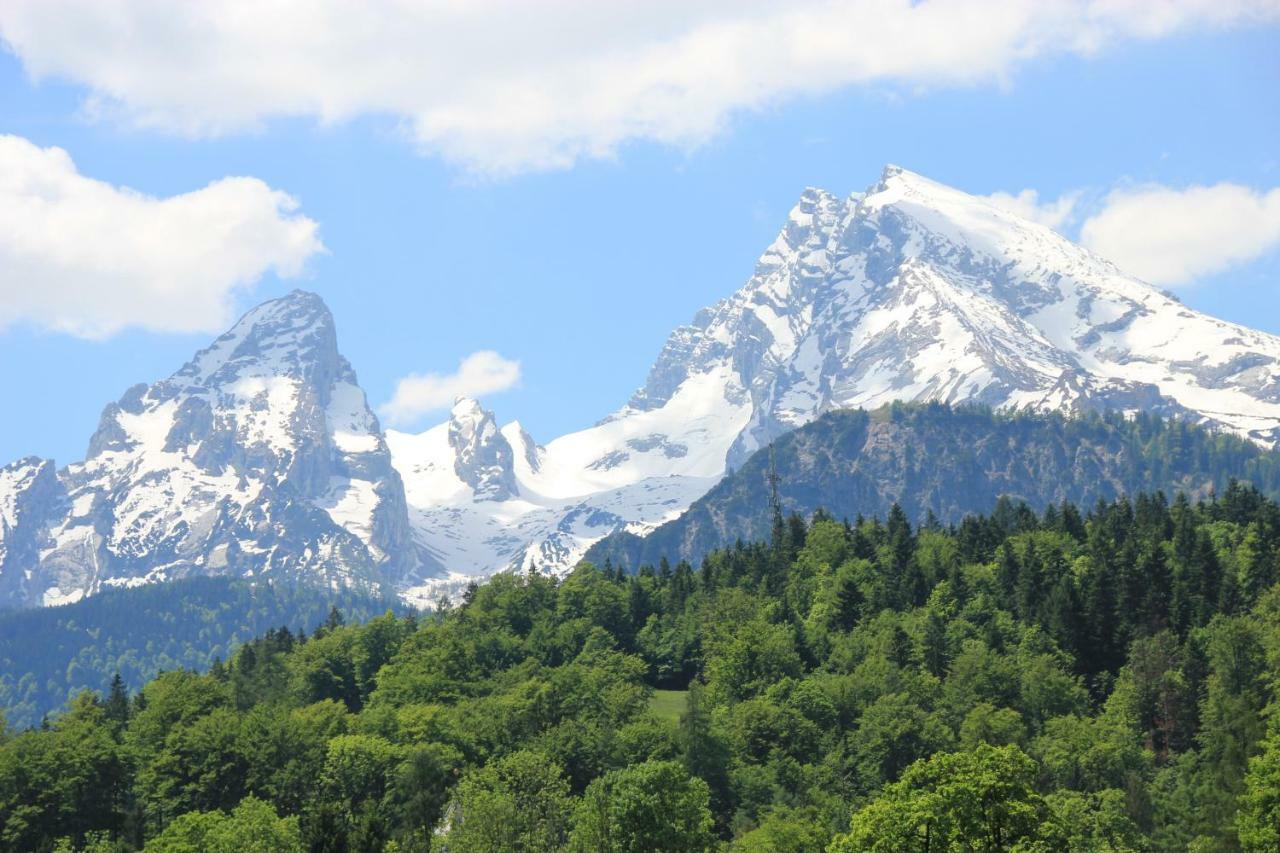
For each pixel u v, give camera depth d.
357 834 176.00
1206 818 187.12
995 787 135.62
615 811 169.12
